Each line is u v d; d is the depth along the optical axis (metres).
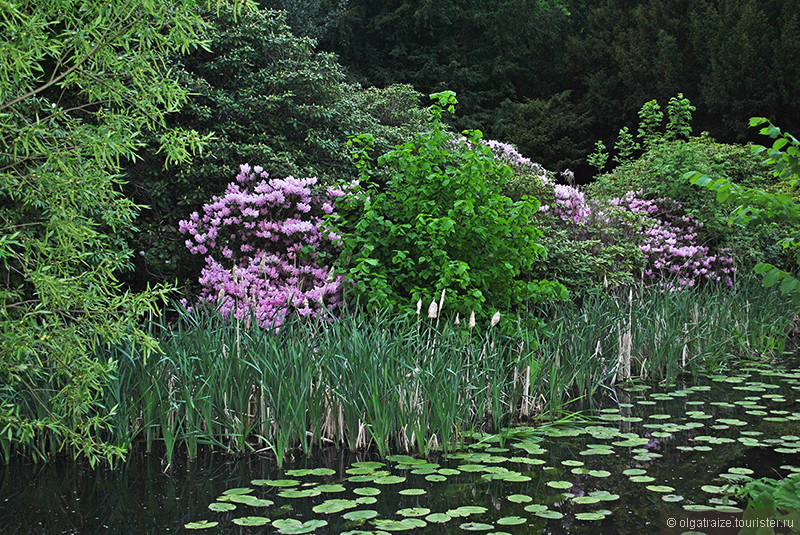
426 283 5.94
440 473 3.73
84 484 3.62
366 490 3.49
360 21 20.98
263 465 3.92
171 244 6.91
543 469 3.82
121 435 4.07
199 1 3.96
